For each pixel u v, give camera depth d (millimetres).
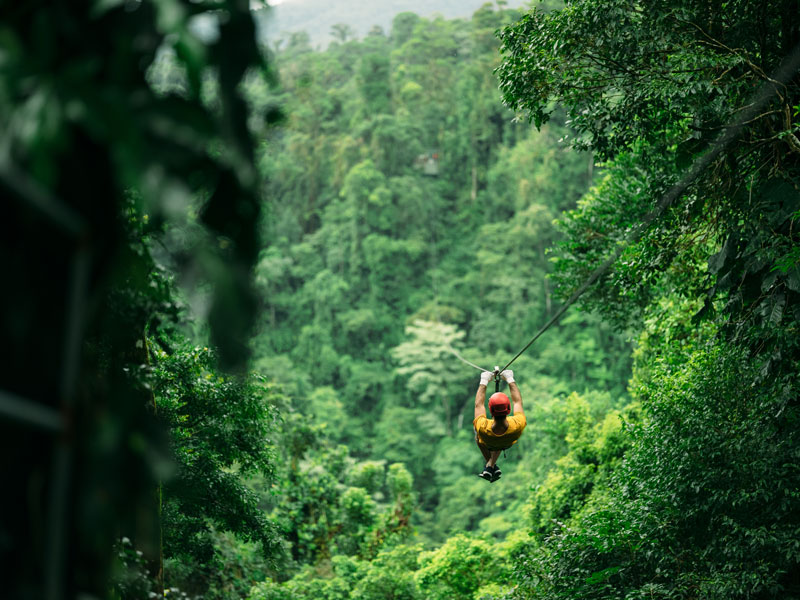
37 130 1469
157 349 9352
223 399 10195
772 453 8695
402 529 25719
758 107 8516
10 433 1648
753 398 9398
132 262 2197
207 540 11234
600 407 23547
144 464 1799
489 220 71500
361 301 68812
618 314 15969
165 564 13930
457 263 71312
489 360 59156
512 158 70312
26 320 1622
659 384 11055
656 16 8742
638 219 14391
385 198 68312
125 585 4043
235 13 1764
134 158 1515
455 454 54031
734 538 8562
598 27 8945
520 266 62188
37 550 1659
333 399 57125
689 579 8312
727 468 8875
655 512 9320
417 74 79375
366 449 57531
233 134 1790
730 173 9422
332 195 75812
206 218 1936
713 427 9227
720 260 9352
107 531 1712
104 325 2217
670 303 14234
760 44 8953
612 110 9305
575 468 18391
